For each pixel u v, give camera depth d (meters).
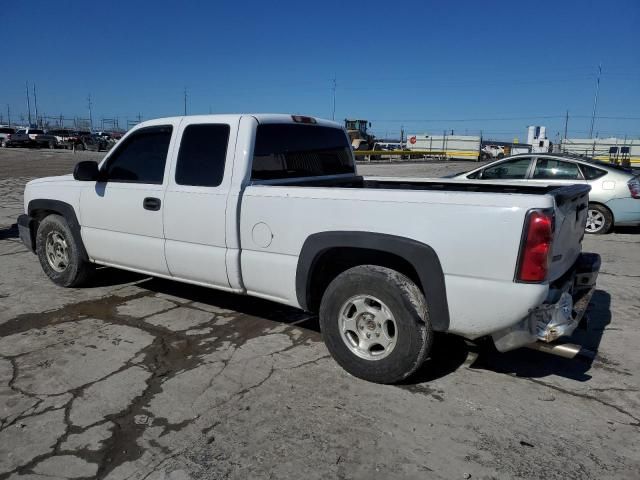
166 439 2.91
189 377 3.63
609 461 2.76
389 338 3.44
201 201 4.18
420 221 3.22
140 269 4.84
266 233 3.86
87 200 5.07
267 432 2.98
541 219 2.91
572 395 3.44
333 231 3.52
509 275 2.99
